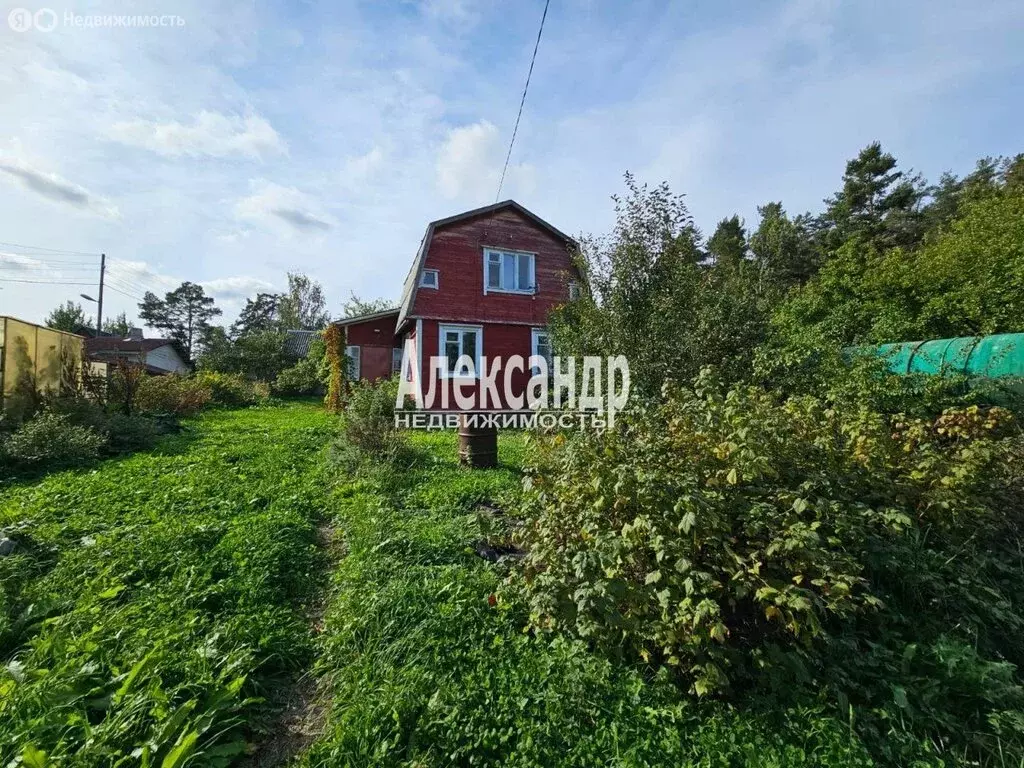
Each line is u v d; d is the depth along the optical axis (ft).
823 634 6.74
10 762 5.49
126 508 14.84
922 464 10.19
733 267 25.94
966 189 58.29
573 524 9.02
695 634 6.91
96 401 31.71
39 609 8.66
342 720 6.61
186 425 36.58
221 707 6.64
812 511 8.61
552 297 46.93
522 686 7.13
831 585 7.27
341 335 53.57
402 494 17.84
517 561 10.93
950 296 26.55
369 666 7.78
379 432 23.62
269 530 13.03
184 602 9.22
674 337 20.01
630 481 8.35
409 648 8.14
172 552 11.30
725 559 7.61
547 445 12.36
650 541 7.51
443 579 10.45
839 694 6.88
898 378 17.49
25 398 27.07
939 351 19.36
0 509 14.02
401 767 5.87
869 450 10.53
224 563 10.95
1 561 10.11
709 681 6.49
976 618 8.57
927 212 82.43
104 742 5.65
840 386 17.92
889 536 9.68
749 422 9.30
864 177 87.66
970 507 10.00
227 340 90.58
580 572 7.27
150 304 186.39
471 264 44.34
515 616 9.23
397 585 9.89
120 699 6.40
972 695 7.13
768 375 19.06
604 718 6.55
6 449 19.77
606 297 21.84
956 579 9.36
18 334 26.76
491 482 19.44
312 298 149.69
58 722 5.99
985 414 13.12
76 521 13.33
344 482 19.63
